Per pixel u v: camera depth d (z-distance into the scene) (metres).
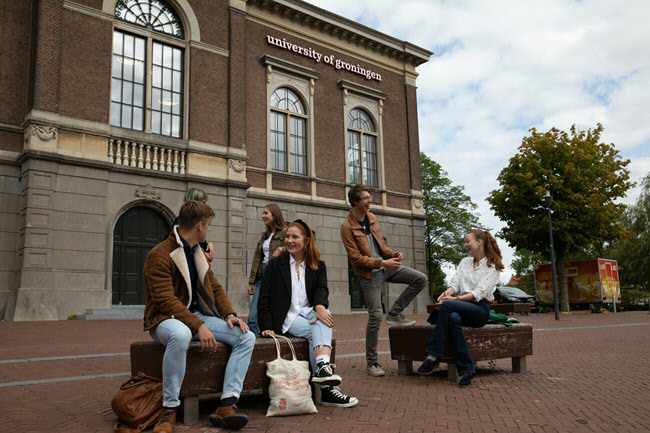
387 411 4.00
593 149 27.72
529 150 28.64
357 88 25.27
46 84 15.98
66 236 15.80
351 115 25.50
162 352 3.64
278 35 23.05
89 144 16.69
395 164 26.59
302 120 23.50
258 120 21.66
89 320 15.02
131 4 18.52
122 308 16.27
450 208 42.72
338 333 11.84
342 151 24.44
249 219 20.66
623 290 35.16
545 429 3.45
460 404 4.23
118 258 17.16
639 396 4.55
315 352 4.18
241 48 20.97
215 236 19.05
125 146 17.47
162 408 3.54
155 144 18.09
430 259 43.16
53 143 15.90
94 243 16.30
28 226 15.11
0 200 15.60
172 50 19.39
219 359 3.78
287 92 23.16
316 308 4.33
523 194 27.94
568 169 27.00
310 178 22.97
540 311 30.70
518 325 5.84
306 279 4.48
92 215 16.38
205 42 19.98
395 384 5.16
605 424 3.56
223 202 19.47
